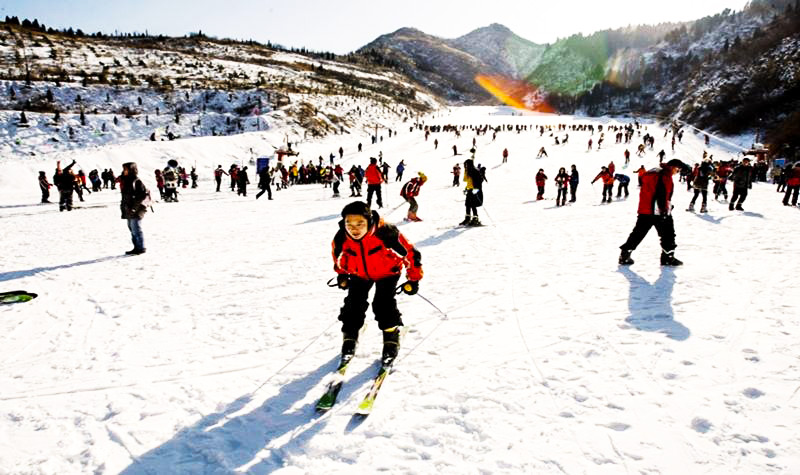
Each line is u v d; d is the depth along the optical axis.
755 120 67.81
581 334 4.12
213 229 11.19
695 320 4.26
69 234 10.77
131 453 2.76
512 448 2.64
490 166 32.38
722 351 3.62
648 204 6.09
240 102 61.91
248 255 8.12
